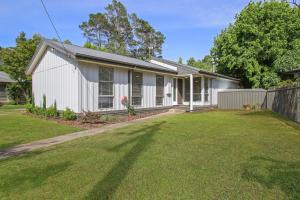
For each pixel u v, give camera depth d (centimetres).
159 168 456
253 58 2448
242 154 546
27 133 895
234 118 1294
